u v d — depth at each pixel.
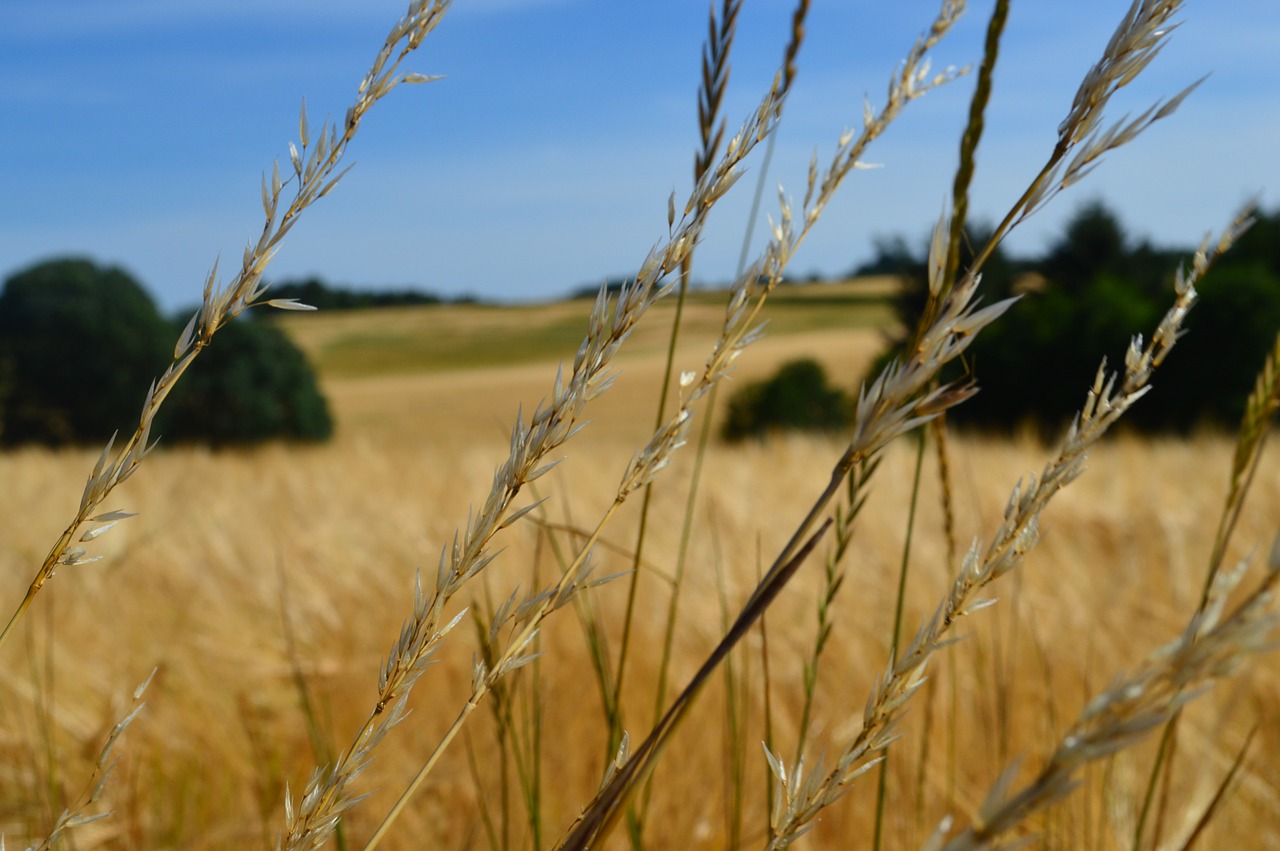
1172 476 6.20
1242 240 25.70
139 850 2.13
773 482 6.58
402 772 2.41
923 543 4.07
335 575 3.87
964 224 0.66
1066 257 31.89
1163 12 0.41
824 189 0.53
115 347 38.16
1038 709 2.44
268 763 2.50
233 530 5.07
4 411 37.94
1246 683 2.38
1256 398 0.82
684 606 3.39
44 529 5.48
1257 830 1.98
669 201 0.47
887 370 0.44
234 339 37.91
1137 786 2.01
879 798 1.09
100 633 3.33
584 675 2.81
